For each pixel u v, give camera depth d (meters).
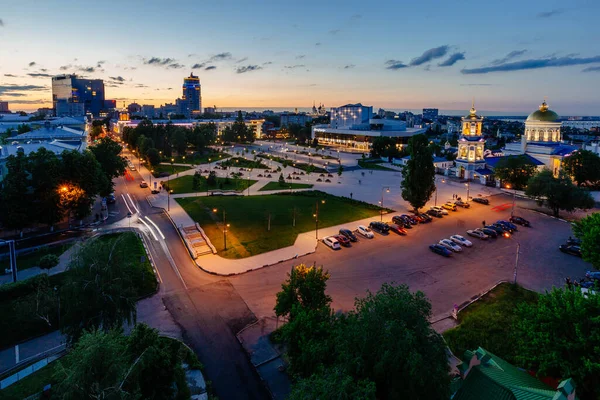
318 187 124.94
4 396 33.50
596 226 51.22
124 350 27.42
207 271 58.88
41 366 38.12
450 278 57.31
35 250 65.56
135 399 25.50
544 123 139.50
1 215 69.50
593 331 28.92
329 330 33.03
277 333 42.97
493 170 130.62
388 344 25.84
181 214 89.81
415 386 25.55
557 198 87.19
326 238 70.56
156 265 61.47
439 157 172.88
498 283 55.53
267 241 71.31
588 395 28.20
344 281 56.03
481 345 40.03
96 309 37.25
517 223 83.25
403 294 29.45
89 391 24.73
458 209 95.56
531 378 29.12
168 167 164.62
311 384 25.55
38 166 71.69
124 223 83.50
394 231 77.50
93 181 80.38
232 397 34.44
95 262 37.62
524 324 34.12
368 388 23.09
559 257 65.31
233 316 47.06
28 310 43.50
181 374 30.20
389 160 186.75
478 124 137.25
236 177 133.38
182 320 46.12
